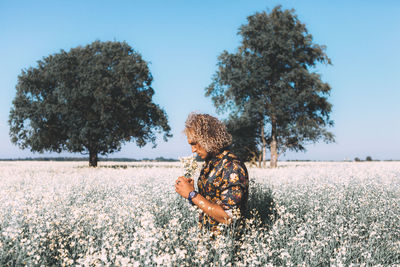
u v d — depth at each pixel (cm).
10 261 252
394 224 423
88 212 357
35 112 2931
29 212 342
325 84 3119
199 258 243
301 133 3175
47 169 1836
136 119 3177
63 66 2981
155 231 244
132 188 645
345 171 1173
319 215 416
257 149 3553
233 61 3209
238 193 249
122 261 220
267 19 3206
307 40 3247
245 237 281
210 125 261
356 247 319
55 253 289
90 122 2920
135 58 3228
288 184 746
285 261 276
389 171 1230
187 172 296
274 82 3180
